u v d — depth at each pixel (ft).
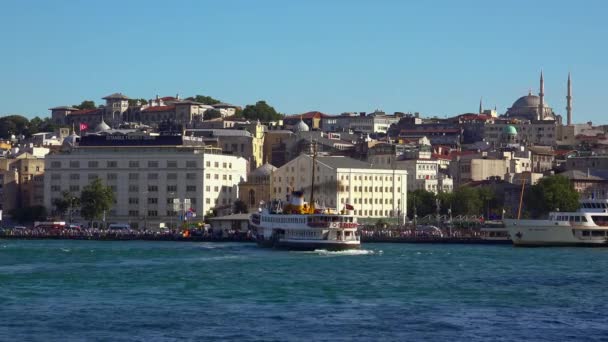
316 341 540.11
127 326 577.43
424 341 541.75
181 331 564.30
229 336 551.59
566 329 574.97
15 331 562.25
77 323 585.63
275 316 612.29
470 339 547.08
